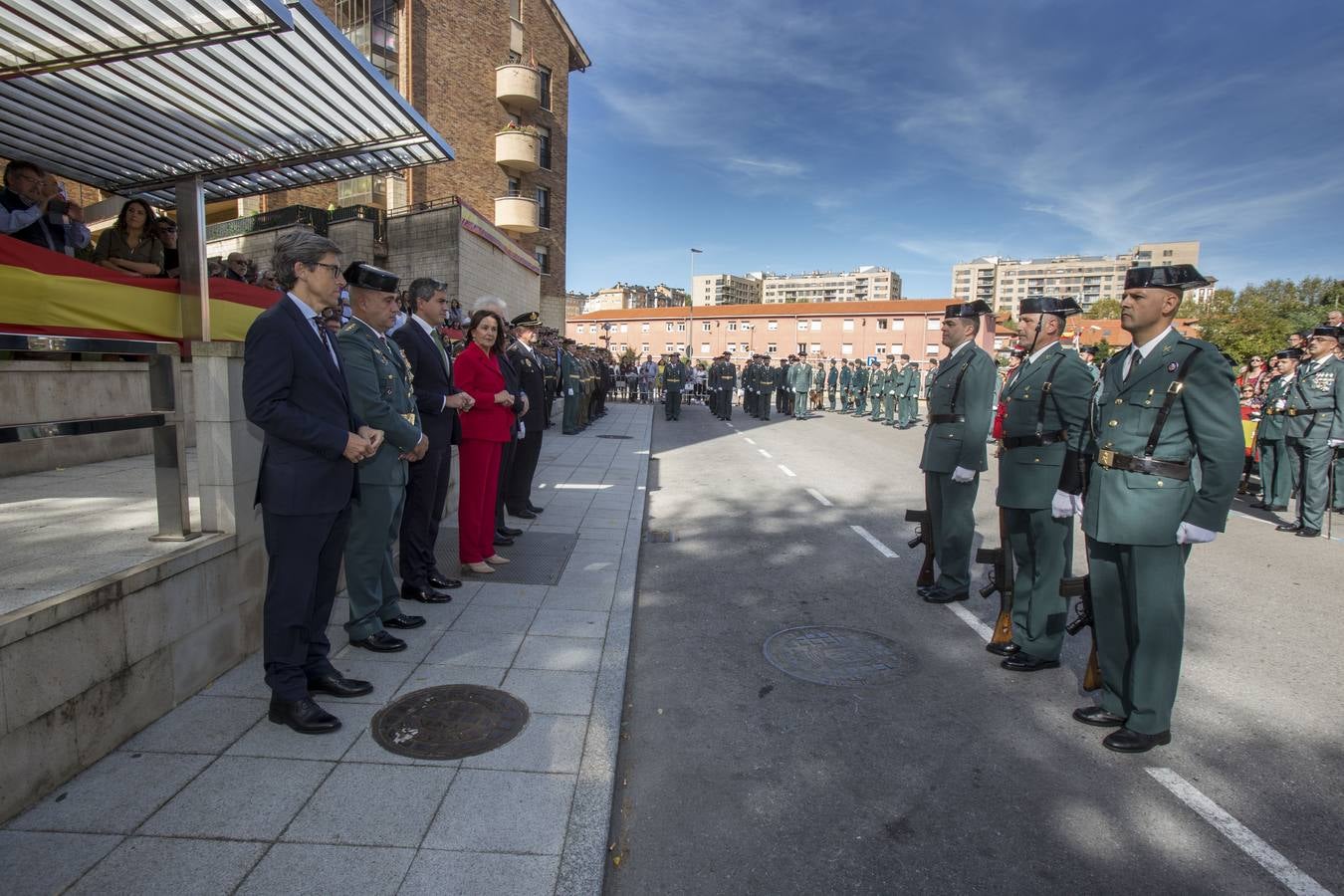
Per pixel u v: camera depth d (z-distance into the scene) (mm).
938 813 2922
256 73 4250
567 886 2342
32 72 4031
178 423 3514
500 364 6305
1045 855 2676
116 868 2334
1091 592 3656
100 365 6316
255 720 3273
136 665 3100
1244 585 6027
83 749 2830
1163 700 3354
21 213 5074
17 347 2852
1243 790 3109
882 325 69000
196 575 3461
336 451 3145
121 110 4723
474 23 26234
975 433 5086
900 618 5125
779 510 8852
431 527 5152
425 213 18766
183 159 5500
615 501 8789
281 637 3180
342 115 4855
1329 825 2879
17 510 4305
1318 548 7410
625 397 34781
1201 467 3242
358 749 3096
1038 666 4277
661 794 3027
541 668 3969
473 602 5000
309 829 2564
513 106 27922
